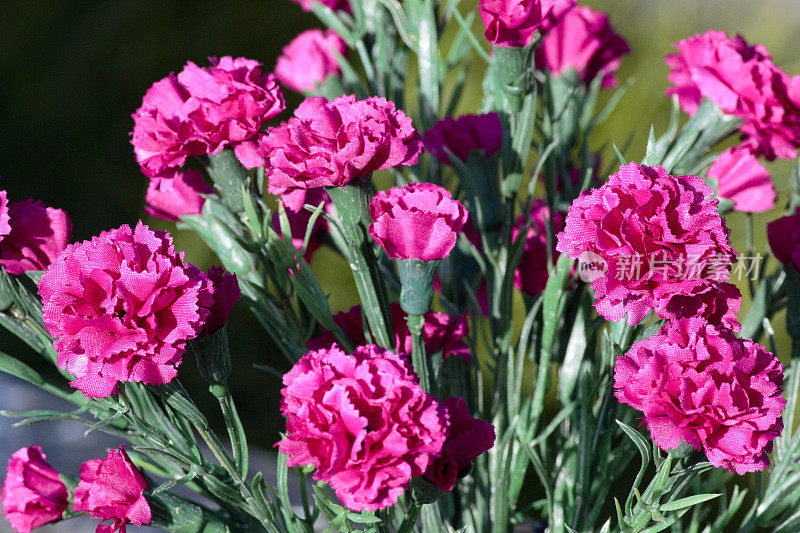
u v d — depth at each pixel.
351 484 0.79
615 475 0.93
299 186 0.84
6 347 1.93
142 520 0.85
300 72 1.04
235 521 0.89
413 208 0.85
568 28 0.98
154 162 0.88
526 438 0.93
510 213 0.93
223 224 0.89
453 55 0.99
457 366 0.94
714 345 0.82
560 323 0.95
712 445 0.82
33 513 0.87
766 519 0.93
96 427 0.85
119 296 0.81
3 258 0.87
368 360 0.81
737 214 1.65
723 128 0.93
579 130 1.01
